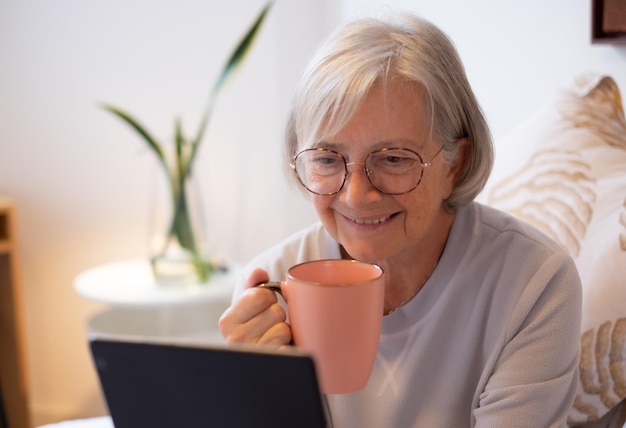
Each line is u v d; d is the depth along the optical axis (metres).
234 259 2.48
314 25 2.31
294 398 0.57
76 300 2.60
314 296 0.70
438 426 0.95
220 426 0.60
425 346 0.95
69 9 2.41
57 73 2.46
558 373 0.89
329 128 0.82
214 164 2.44
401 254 0.96
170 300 1.98
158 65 2.40
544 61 1.69
